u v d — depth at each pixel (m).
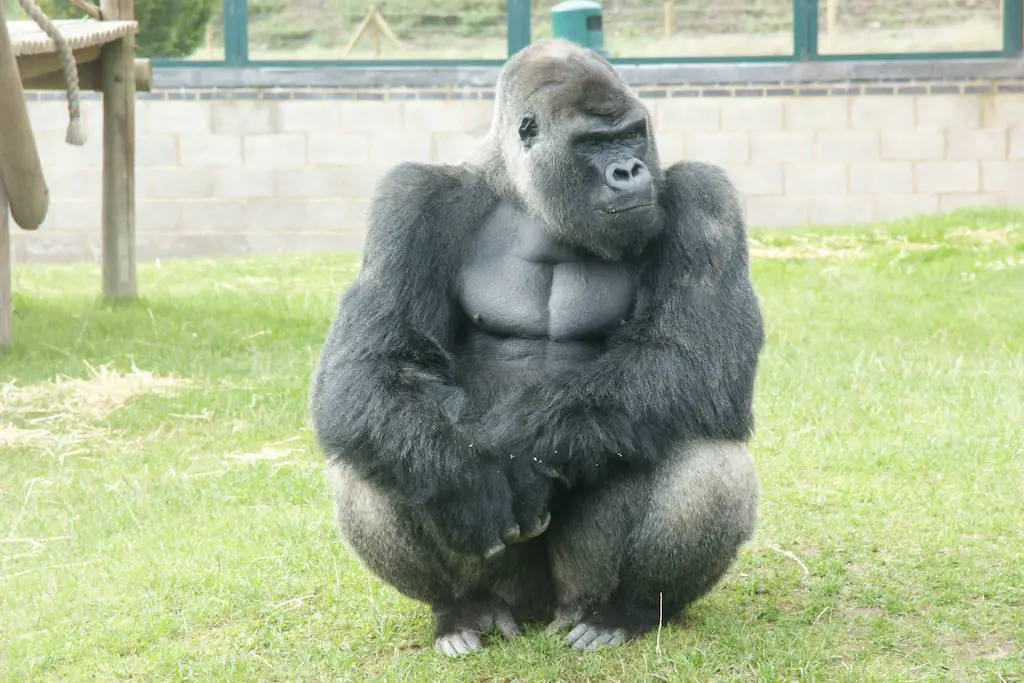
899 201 26.42
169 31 26.22
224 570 8.09
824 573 7.84
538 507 6.45
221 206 26.42
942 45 26.45
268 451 10.84
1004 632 6.91
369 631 7.20
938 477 9.65
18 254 26.00
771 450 10.45
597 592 6.89
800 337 14.94
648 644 6.78
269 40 26.61
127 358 14.26
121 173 17.80
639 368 6.50
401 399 6.32
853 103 26.30
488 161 7.12
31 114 25.69
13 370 13.66
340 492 6.87
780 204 26.58
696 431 6.54
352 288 6.80
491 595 7.16
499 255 6.95
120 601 7.70
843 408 11.62
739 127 26.50
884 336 15.02
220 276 20.75
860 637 6.92
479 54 26.92
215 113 26.25
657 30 26.88
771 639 6.82
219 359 14.30
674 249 6.69
